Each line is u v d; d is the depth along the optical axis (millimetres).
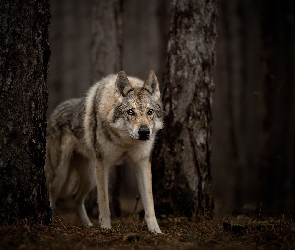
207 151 10945
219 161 23125
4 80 7824
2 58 7812
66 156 11258
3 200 7734
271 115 18531
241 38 24578
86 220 11586
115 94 9547
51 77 28844
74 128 10992
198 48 10734
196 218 10383
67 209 14562
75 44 28766
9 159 7824
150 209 9477
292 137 26109
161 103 9984
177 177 10719
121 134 9438
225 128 23328
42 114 8336
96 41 14039
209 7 10859
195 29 10734
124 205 18109
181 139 10742
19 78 7922
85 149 10898
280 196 21062
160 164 10930
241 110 24016
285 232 7883
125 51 27000
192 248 6949
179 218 10234
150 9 20719
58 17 29234
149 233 8797
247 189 22969
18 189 7855
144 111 9258
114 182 13266
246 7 25094
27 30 7965
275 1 22828
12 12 7836
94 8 14156
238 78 24234
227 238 7793
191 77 10711
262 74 18844
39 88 8227
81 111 10758
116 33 13984
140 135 8969
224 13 24453
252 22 25016
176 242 7598
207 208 10875
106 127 9688
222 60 24094
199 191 10742
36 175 8148
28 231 7207
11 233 7191
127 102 9359
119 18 14062
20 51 7906
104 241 7398
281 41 24547
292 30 25406
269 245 7340
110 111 9625
